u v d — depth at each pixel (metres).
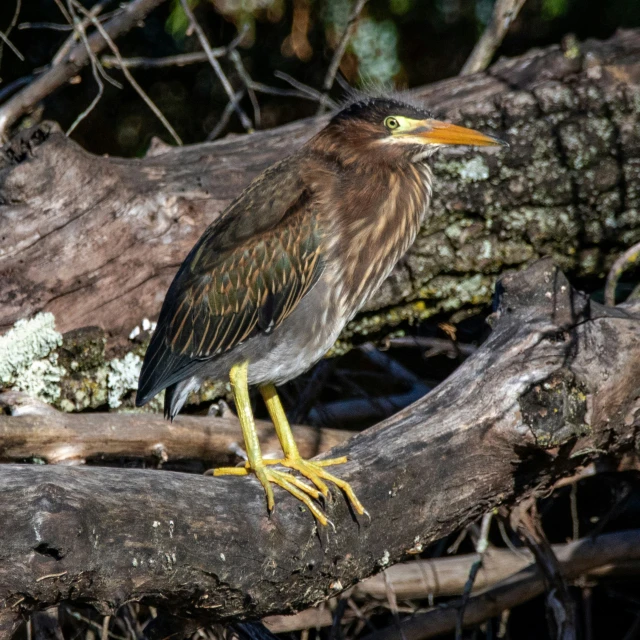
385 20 13.95
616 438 6.42
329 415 9.75
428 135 7.19
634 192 8.77
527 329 6.37
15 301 7.50
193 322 6.96
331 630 7.60
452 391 6.11
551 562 7.34
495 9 10.31
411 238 7.41
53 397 7.55
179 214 8.00
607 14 14.27
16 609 4.28
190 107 14.87
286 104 15.06
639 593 9.53
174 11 12.91
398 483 5.64
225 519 4.98
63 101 13.55
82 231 7.74
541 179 8.62
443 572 8.40
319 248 6.85
